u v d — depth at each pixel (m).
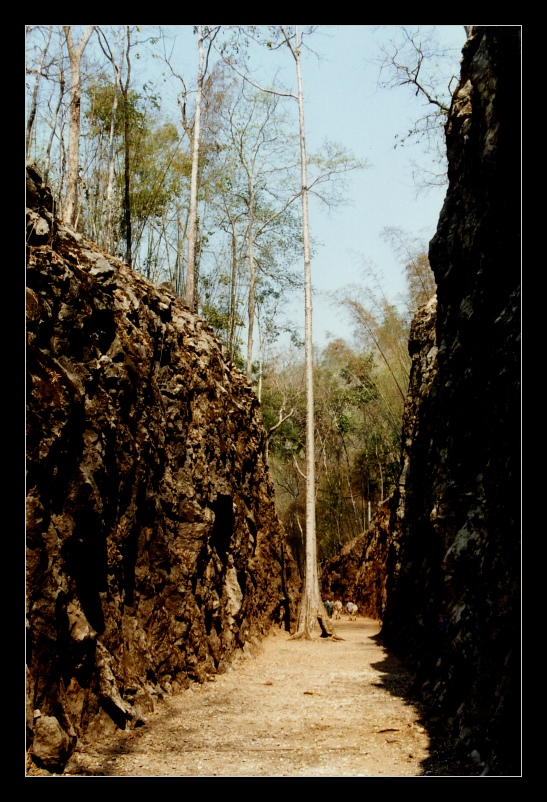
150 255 22.98
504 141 9.54
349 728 8.52
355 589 35.84
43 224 8.30
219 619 13.31
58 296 7.98
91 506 7.58
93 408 8.23
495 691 6.68
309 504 21.44
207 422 14.20
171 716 8.80
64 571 7.07
